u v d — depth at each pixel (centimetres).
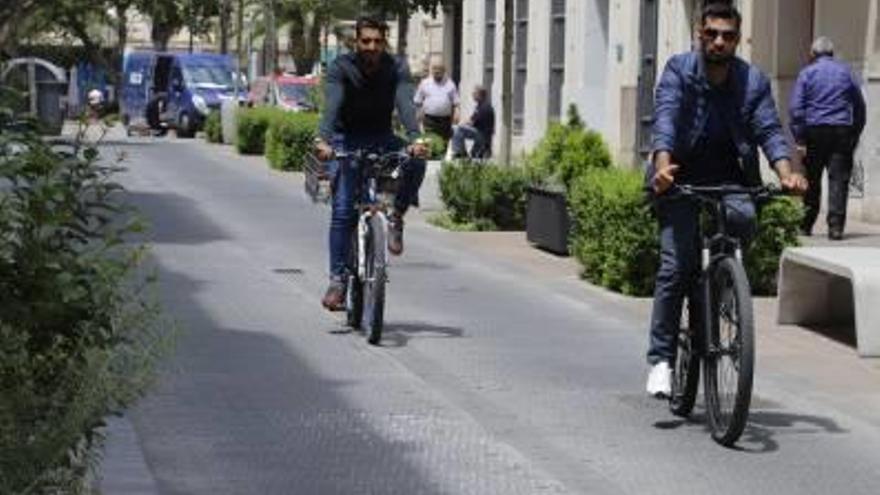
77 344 1541
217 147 11575
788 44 6475
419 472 2111
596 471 2128
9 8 6006
